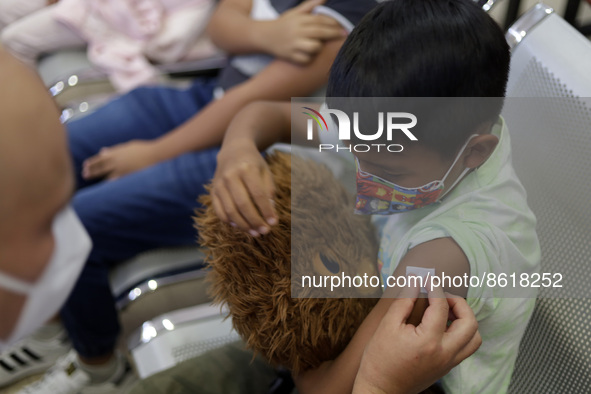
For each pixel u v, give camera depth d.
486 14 0.56
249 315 0.55
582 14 1.85
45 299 0.31
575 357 0.61
